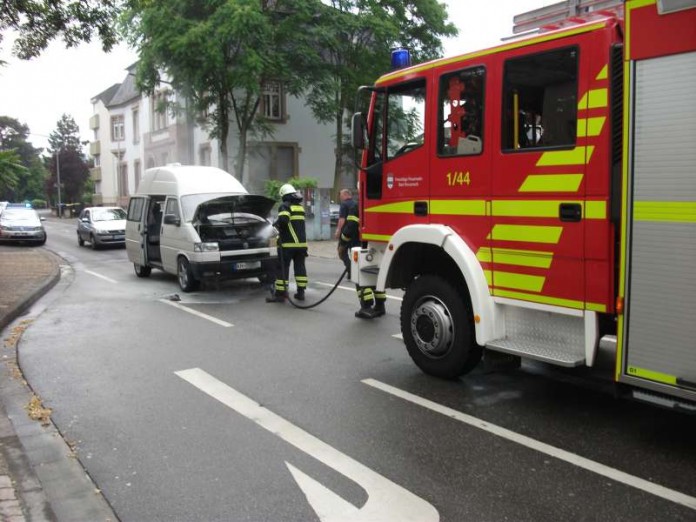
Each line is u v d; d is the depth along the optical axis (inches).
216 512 132.0
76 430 180.4
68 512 133.1
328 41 890.1
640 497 134.9
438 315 213.8
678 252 141.6
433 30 1034.1
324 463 155.2
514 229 185.3
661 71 142.3
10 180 431.5
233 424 182.9
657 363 147.1
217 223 444.8
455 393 206.8
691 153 138.0
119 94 1676.9
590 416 184.4
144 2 446.6
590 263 165.8
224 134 938.1
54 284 502.6
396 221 233.8
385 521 127.4
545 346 183.5
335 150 1125.7
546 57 174.2
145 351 273.0
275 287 391.5
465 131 201.2
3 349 281.6
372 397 204.2
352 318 337.1
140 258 526.6
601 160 161.2
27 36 410.3
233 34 769.6
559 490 138.5
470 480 144.3
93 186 2513.5
